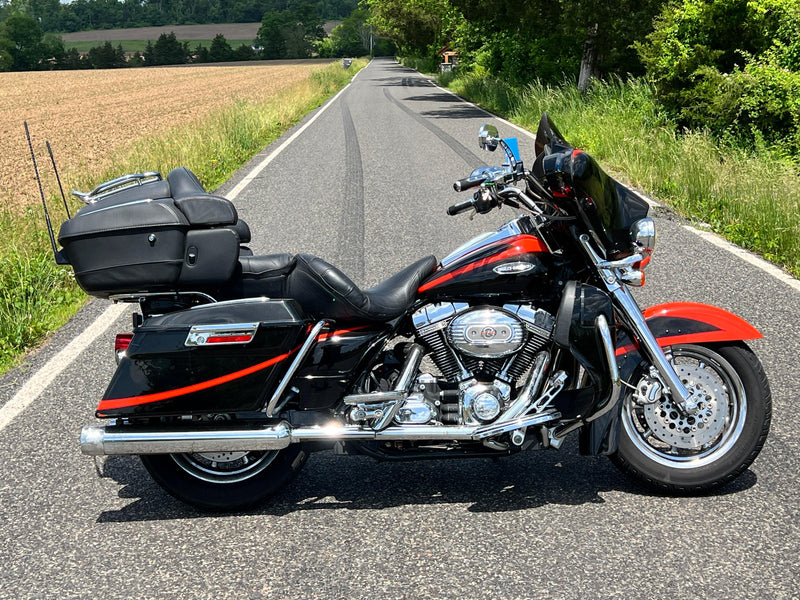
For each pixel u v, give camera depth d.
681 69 14.88
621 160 12.54
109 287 3.56
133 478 4.21
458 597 3.15
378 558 3.43
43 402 5.11
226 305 3.60
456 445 3.79
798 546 3.40
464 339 3.62
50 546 3.60
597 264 3.68
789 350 5.48
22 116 38.50
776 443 4.28
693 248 8.13
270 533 3.65
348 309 3.63
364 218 9.80
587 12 23.70
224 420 3.70
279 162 14.84
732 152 11.78
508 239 3.71
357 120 22.75
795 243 7.72
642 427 4.02
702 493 3.84
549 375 3.77
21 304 6.54
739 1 14.50
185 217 3.55
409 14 66.38
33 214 9.45
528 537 3.54
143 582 3.32
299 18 199.62
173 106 40.41
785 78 12.99
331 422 3.69
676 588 3.15
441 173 12.90
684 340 3.72
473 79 37.59
